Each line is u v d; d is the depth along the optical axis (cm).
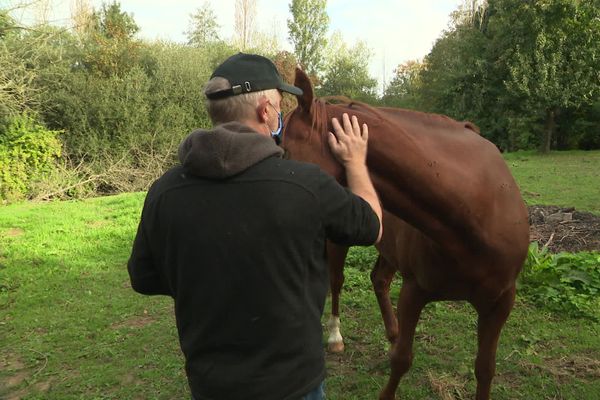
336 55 3931
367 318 429
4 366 378
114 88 1488
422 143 189
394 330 366
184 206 132
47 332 434
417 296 253
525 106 1952
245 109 136
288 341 131
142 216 145
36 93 1392
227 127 132
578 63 1839
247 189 128
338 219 133
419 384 327
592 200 977
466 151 204
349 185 159
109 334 421
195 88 1596
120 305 488
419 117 203
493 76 2083
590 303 424
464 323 406
